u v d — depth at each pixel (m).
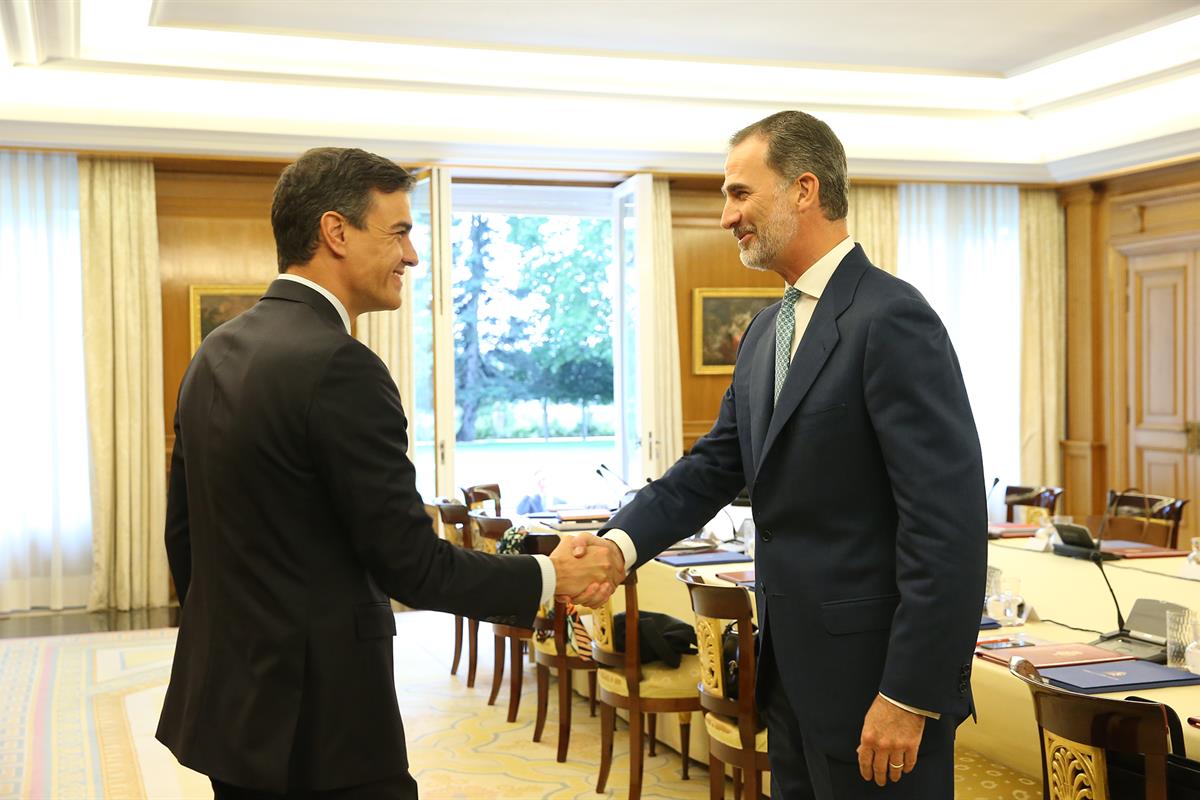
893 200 9.62
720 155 8.76
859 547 1.93
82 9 6.28
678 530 2.38
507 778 4.29
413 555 1.76
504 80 7.73
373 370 1.78
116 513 7.92
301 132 7.91
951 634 1.76
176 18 6.39
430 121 8.24
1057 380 10.00
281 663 1.71
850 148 9.22
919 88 8.29
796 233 2.02
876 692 1.89
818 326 1.97
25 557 7.85
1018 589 3.55
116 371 7.88
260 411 1.73
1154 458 9.22
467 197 9.51
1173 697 2.53
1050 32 6.93
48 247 7.86
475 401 18.92
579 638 4.33
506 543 3.31
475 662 5.68
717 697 3.39
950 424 1.82
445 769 4.39
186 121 7.73
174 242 8.25
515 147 8.34
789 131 2.02
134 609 7.89
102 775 4.32
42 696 5.50
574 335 19.23
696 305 9.44
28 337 7.85
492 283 18.92
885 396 1.85
